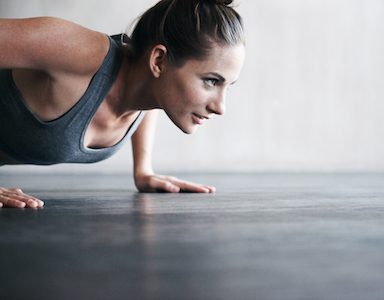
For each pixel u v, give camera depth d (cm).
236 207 173
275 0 521
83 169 493
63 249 103
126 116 182
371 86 533
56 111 167
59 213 152
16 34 150
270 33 522
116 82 170
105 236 116
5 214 149
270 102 525
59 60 156
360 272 90
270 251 104
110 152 191
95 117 175
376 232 127
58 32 155
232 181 350
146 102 175
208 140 519
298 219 147
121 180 354
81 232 121
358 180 362
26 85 166
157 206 174
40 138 172
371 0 531
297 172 505
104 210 161
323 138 531
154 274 86
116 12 500
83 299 74
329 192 245
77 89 164
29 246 105
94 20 498
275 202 192
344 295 77
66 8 493
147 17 168
